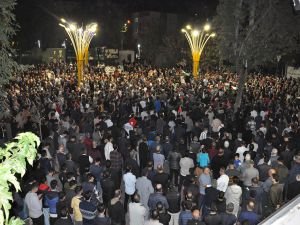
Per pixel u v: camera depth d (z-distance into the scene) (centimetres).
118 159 1238
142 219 933
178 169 1319
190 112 1936
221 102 2286
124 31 7988
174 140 1622
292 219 199
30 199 938
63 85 3138
